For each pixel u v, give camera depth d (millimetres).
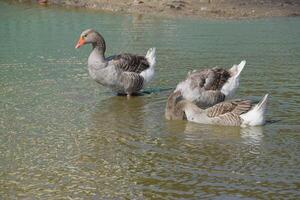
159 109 12156
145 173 8688
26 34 20422
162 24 22609
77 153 9531
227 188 8117
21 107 12086
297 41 19234
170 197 7848
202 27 22078
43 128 10797
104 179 8484
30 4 27453
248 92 12922
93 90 13609
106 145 9906
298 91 13016
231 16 24844
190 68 15297
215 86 11781
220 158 9258
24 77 14547
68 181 8414
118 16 24469
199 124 11078
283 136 10273
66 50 17812
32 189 8141
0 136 10336
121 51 17359
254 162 9078
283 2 27859
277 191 8008
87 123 11117
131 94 13305
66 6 26875
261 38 19812
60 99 12750
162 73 14859
